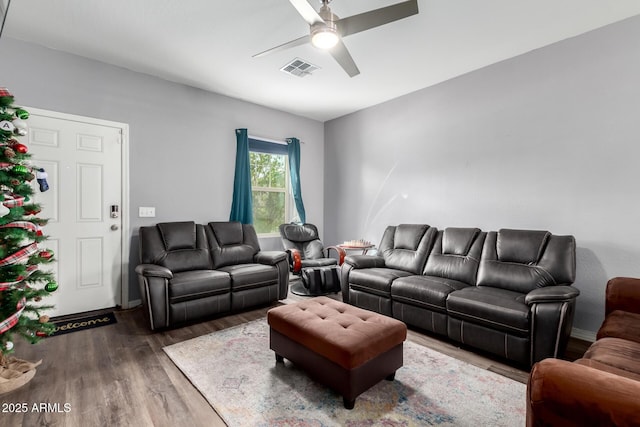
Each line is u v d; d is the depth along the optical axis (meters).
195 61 3.18
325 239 5.41
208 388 1.87
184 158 3.80
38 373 2.02
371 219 4.62
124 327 2.82
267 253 3.79
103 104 3.21
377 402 1.76
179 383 1.94
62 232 2.98
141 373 2.04
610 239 2.57
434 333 2.79
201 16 2.42
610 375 0.84
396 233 3.79
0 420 1.56
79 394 1.80
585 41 2.66
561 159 2.81
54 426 1.53
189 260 3.39
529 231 2.79
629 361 1.33
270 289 3.47
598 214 2.62
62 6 2.30
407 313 2.85
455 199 3.60
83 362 2.18
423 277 3.04
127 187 3.36
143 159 3.48
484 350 2.35
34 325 1.98
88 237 3.13
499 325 2.23
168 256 3.28
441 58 3.11
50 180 2.91
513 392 1.87
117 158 3.30
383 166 4.43
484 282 2.83
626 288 1.95
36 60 2.85
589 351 1.51
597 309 2.62
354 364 1.65
